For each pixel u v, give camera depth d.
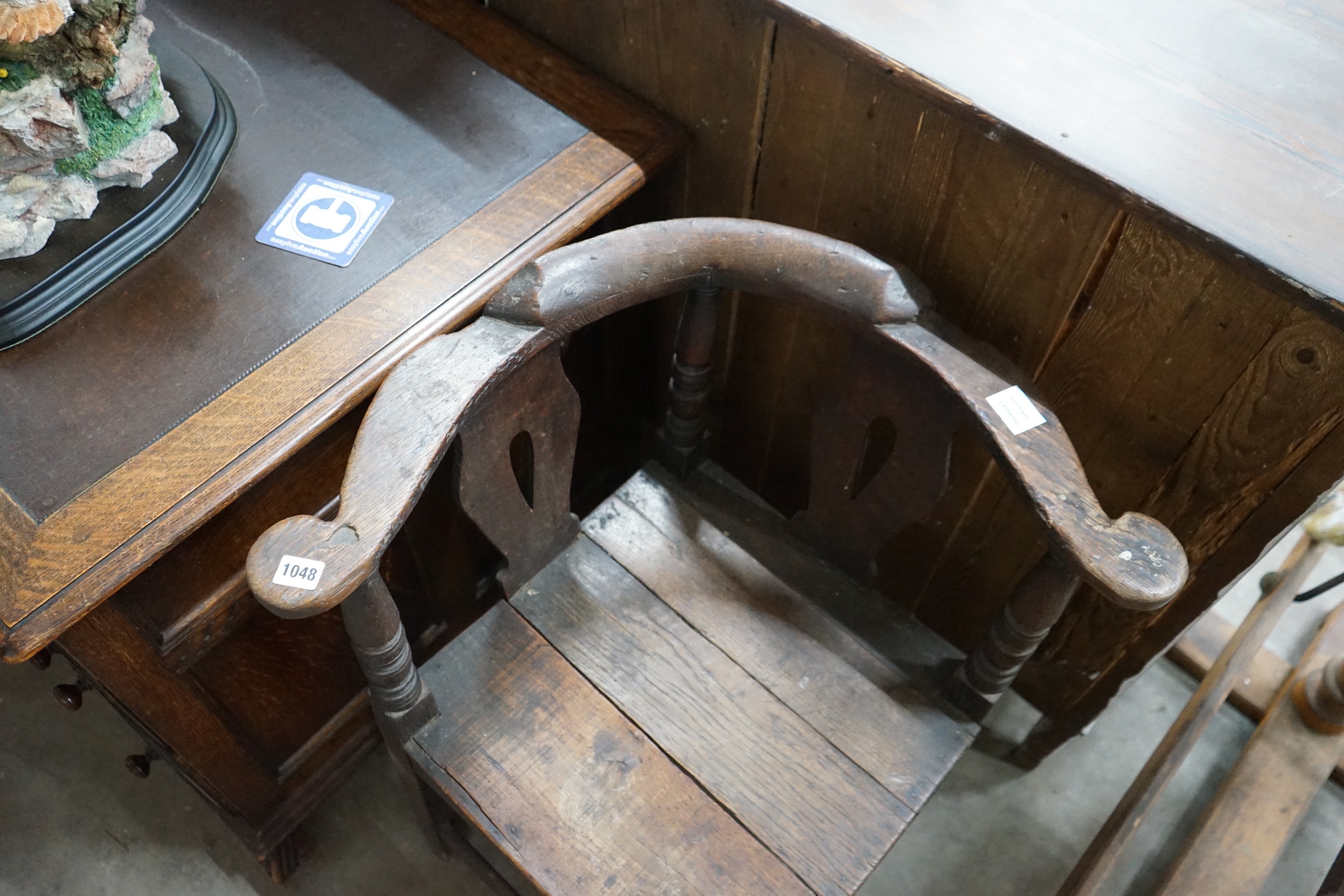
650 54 1.07
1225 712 1.46
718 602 1.08
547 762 0.97
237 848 1.36
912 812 0.96
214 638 0.95
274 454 0.85
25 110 0.84
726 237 0.90
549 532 1.06
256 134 1.07
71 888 1.32
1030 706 1.47
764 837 0.94
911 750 1.00
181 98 1.05
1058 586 0.86
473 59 1.16
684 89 1.07
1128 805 1.21
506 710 1.00
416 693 0.94
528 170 1.06
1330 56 0.87
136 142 0.96
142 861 1.34
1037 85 0.82
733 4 0.93
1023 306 0.93
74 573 0.78
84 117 0.90
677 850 0.93
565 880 0.92
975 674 0.99
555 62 1.16
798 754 0.99
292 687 1.14
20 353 0.90
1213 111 0.81
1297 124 0.81
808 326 1.17
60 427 0.85
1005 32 0.87
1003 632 0.93
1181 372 0.86
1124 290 0.84
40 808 1.38
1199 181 0.76
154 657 0.92
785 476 1.46
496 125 1.10
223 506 0.83
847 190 1.00
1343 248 0.72
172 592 0.88
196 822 1.37
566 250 0.87
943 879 1.35
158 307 0.94
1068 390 0.96
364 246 0.99
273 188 1.03
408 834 1.37
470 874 1.35
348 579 0.73
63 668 1.49
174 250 0.98
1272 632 1.51
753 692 1.02
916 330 0.89
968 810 1.40
